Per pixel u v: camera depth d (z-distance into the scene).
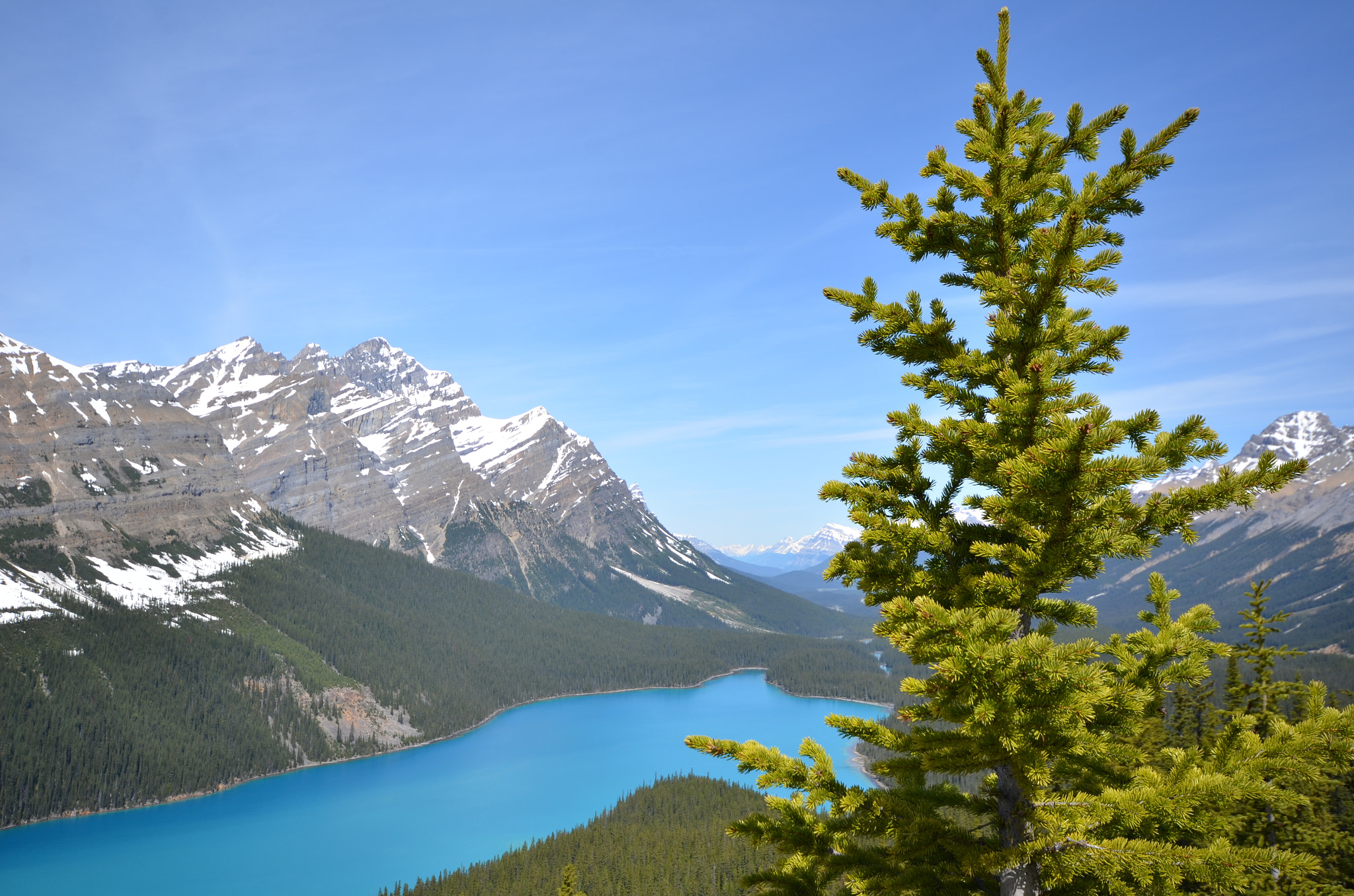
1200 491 10.65
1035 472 10.57
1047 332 12.98
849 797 13.41
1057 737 10.92
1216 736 12.17
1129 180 12.45
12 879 153.75
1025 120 13.79
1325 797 29.02
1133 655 13.51
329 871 157.75
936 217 13.81
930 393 14.05
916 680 10.58
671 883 122.62
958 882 13.16
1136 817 10.99
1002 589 11.91
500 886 124.50
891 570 13.67
